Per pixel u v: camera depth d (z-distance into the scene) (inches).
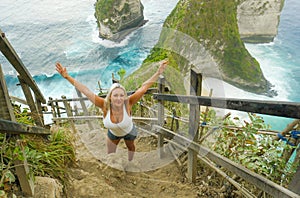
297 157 79.9
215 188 103.1
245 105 63.9
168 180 111.0
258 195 85.7
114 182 105.9
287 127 83.0
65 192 87.6
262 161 85.8
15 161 66.3
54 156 95.7
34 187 75.5
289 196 60.0
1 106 62.5
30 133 73.7
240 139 96.7
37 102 137.9
